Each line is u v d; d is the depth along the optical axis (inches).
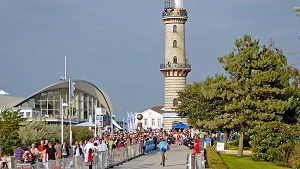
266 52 2522.1
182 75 5305.1
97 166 1684.3
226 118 2466.8
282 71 2704.2
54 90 4633.4
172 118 5270.7
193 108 3592.5
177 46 5305.1
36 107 4564.5
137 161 2204.7
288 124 2341.3
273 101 2452.0
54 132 2768.2
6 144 2324.1
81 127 3191.4
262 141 2087.8
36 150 1620.3
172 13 5300.2
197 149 1888.5
